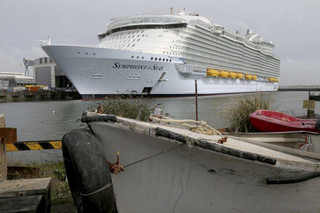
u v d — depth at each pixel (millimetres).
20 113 24516
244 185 2500
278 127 6000
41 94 55469
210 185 2566
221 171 2473
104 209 2348
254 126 6598
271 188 2502
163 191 2723
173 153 2521
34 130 14172
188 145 2311
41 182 2904
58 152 6789
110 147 2707
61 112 25078
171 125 3309
